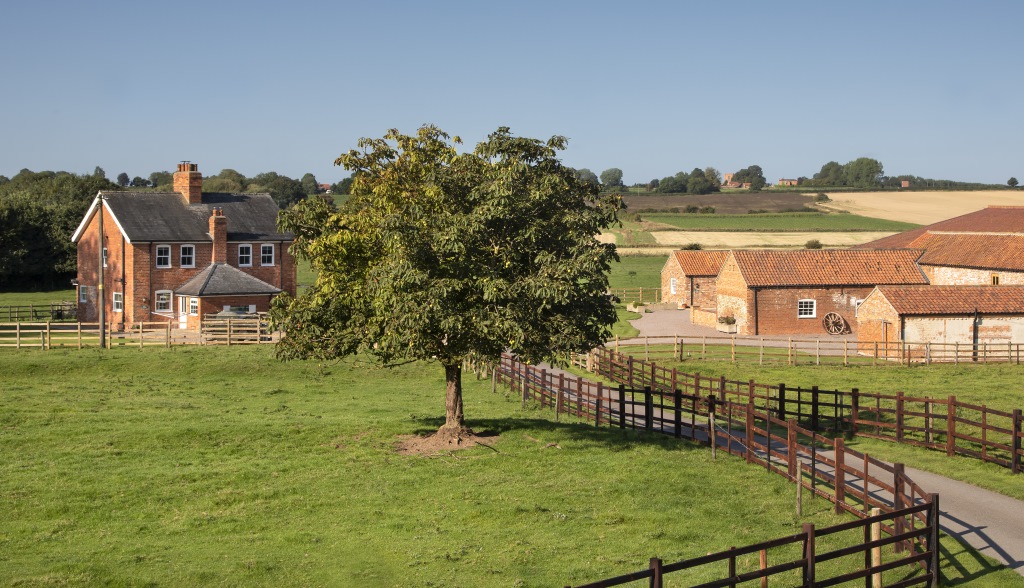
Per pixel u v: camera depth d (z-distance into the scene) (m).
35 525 19.44
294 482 22.39
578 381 31.95
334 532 19.00
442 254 23.09
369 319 24.66
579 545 18.08
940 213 167.75
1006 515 20.47
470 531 18.98
